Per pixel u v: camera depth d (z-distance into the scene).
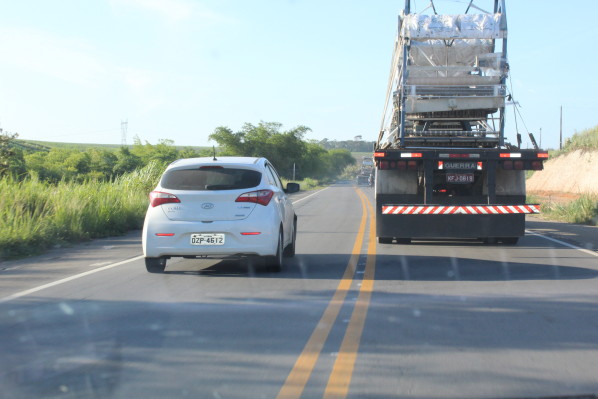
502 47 18.34
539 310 10.07
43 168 54.78
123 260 16.17
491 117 18.92
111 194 26.88
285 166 120.69
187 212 13.03
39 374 6.91
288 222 15.25
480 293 11.48
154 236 13.05
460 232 18.48
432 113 19.11
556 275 13.57
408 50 18.97
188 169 13.48
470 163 18.03
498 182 18.75
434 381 6.65
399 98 19.08
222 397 6.20
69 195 24.02
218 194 12.98
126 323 9.16
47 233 19.53
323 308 10.19
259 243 12.98
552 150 83.12
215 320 9.35
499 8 19.05
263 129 120.69
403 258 16.31
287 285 12.27
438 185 19.45
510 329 8.85
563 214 32.94
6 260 16.22
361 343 8.10
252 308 10.17
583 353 7.69
